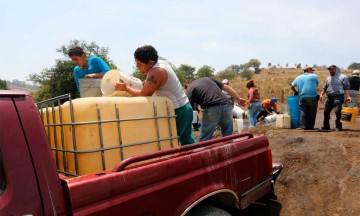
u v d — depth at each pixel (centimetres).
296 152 591
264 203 495
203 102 521
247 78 6538
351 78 941
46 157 187
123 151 264
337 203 461
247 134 370
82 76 483
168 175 250
